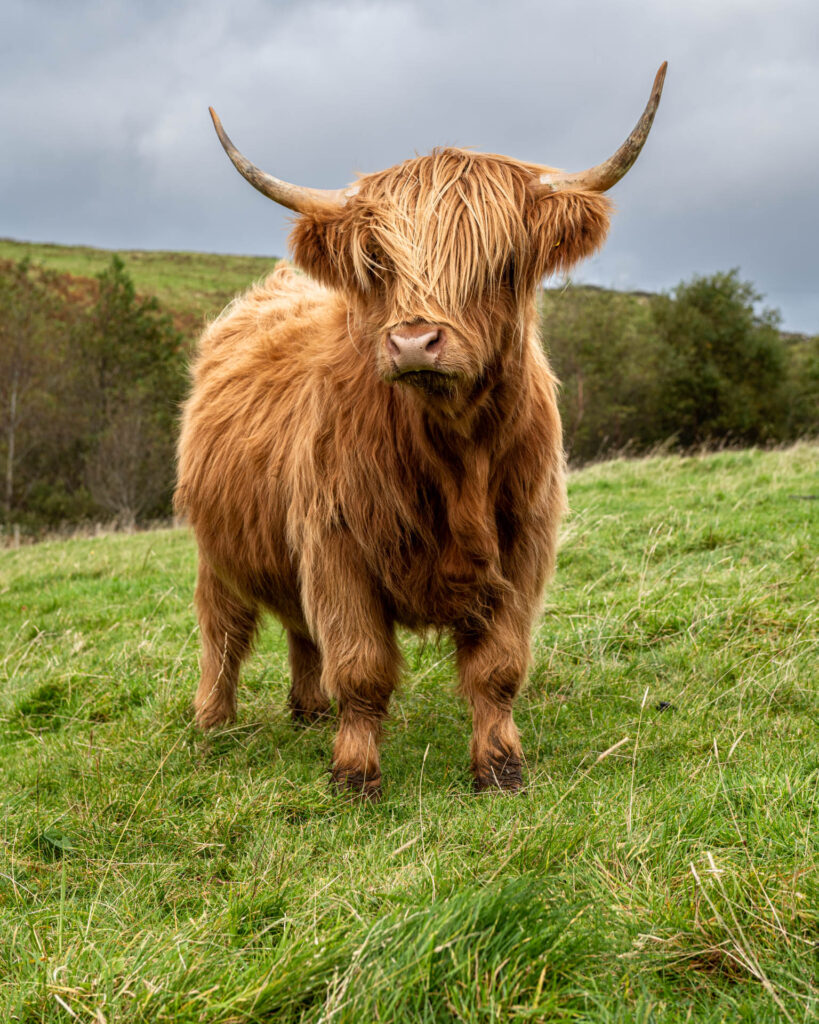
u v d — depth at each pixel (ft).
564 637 17.52
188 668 18.71
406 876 8.51
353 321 11.51
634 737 12.66
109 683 18.69
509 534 12.01
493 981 6.20
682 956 6.82
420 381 9.55
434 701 15.55
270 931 8.13
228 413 15.30
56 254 319.06
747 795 9.62
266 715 16.20
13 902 9.57
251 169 11.21
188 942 7.59
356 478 11.59
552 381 12.62
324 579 12.07
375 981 6.24
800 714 13.01
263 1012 6.36
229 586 15.66
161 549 37.17
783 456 37.50
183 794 12.14
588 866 8.31
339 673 12.01
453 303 9.70
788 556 20.71
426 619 12.25
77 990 6.77
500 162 10.57
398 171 10.55
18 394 125.18
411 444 11.22
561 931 6.86
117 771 13.47
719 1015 6.15
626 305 124.77
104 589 28.86
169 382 135.33
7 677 20.88
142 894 9.36
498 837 9.14
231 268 313.53
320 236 10.71
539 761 12.73
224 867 10.03
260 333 16.10
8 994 7.18
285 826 10.74
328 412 11.96
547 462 12.01
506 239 10.09
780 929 6.90
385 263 10.07
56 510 118.83
